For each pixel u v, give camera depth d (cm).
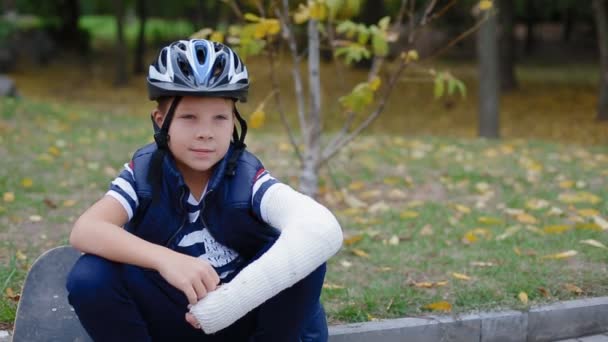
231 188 257
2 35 2048
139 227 256
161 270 237
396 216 543
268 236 263
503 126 1465
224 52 255
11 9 2139
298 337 264
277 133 1191
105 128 968
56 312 297
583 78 2228
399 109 1653
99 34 3069
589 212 543
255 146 823
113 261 245
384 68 565
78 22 2431
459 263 434
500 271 418
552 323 372
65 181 616
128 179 253
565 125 1458
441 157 795
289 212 247
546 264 431
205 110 249
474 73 2205
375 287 392
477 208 570
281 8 575
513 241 477
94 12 3347
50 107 1066
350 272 421
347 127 556
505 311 367
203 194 256
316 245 238
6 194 538
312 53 535
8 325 336
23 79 1936
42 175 633
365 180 672
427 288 395
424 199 608
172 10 2686
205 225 257
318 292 254
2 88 1197
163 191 254
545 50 3005
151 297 261
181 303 263
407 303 373
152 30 3073
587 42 3130
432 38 2456
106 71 2162
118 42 1911
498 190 634
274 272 234
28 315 295
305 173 550
